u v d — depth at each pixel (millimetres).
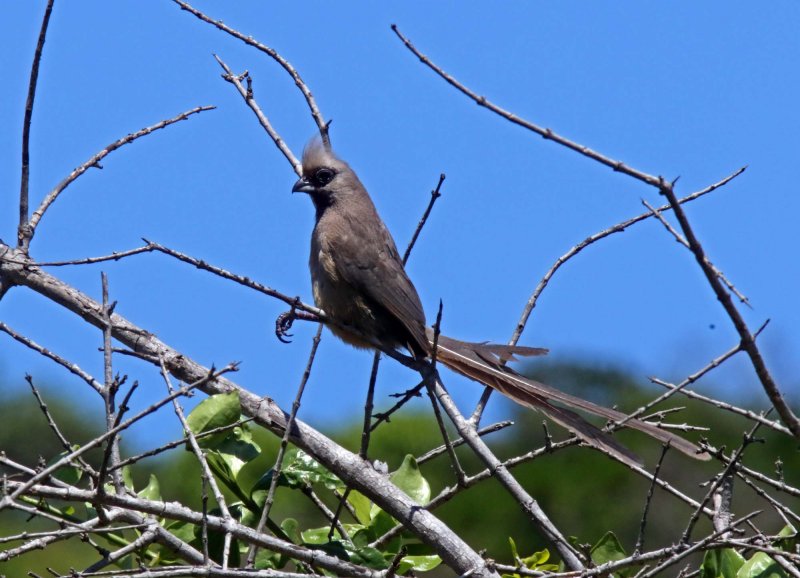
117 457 8852
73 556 21234
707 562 9227
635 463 9141
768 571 9062
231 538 8938
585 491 20797
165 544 8422
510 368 10633
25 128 10305
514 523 21016
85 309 9969
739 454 8359
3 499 7434
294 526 10227
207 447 9828
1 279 9969
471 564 9195
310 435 9867
